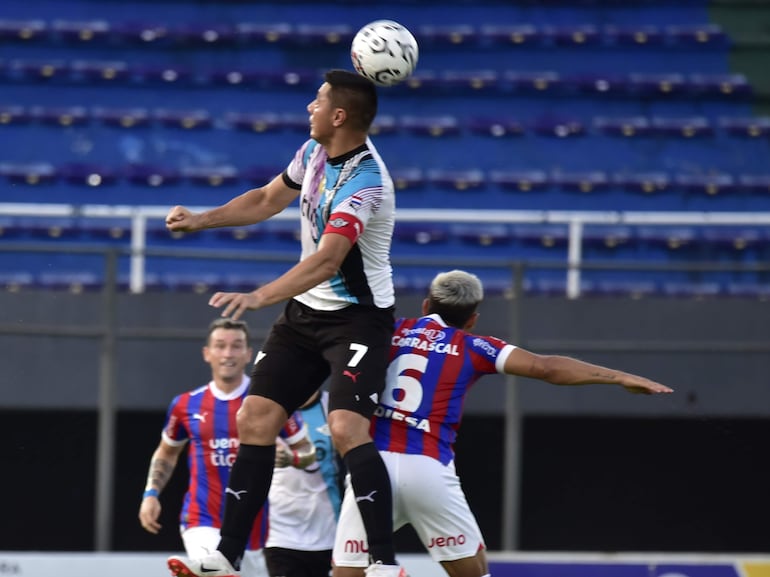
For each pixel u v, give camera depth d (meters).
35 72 44.66
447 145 43.91
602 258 41.09
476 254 40.88
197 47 46.50
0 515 34.31
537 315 32.72
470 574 18.72
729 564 26.47
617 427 34.75
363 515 16.11
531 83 45.69
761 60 47.28
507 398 30.33
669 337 32.78
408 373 18.59
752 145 44.75
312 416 26.44
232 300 14.52
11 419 33.12
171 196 41.78
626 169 43.91
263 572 25.03
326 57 46.78
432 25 48.38
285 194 17.52
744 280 40.28
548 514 36.12
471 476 35.91
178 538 35.34
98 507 29.09
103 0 47.56
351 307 16.44
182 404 25.03
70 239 39.91
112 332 29.48
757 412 32.50
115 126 43.47
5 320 31.56
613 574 26.27
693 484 35.56
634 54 47.28
